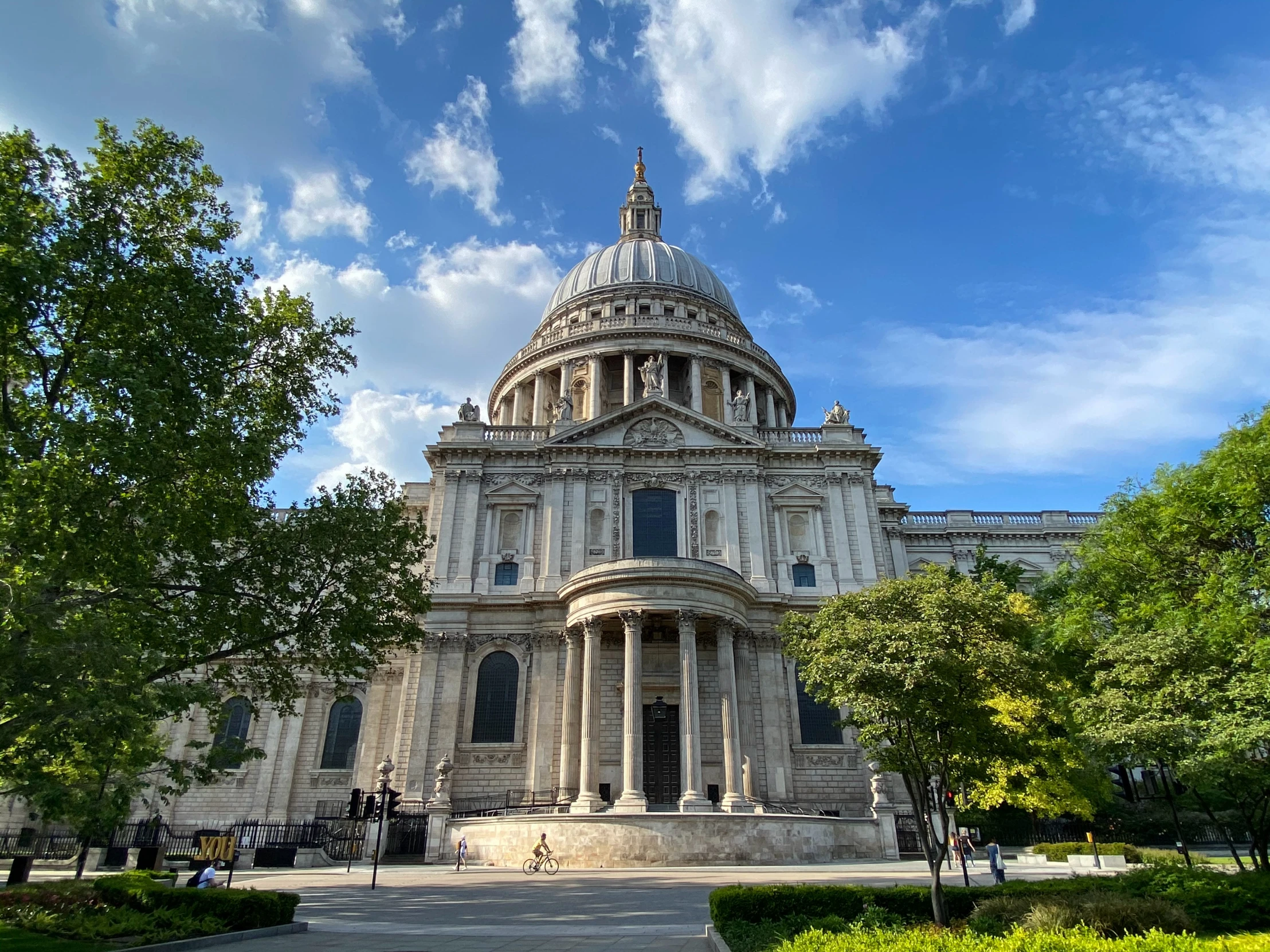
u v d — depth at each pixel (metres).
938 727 21.59
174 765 25.56
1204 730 23.61
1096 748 26.66
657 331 71.06
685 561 44.47
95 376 20.64
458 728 47.34
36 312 21.00
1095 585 33.94
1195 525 29.17
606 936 17.95
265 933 18.30
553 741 46.53
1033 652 29.19
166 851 39.31
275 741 49.75
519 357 75.69
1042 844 40.62
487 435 57.81
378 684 51.25
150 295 22.75
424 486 63.81
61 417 21.33
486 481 54.91
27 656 17.67
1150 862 27.98
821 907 18.52
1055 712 34.91
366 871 35.12
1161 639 26.16
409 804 44.91
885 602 24.47
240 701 51.03
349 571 29.28
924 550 68.06
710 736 47.16
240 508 25.73
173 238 25.39
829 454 55.94
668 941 17.17
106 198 23.64
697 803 39.50
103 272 21.88
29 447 20.36
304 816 48.19
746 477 54.75
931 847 19.08
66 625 20.58
